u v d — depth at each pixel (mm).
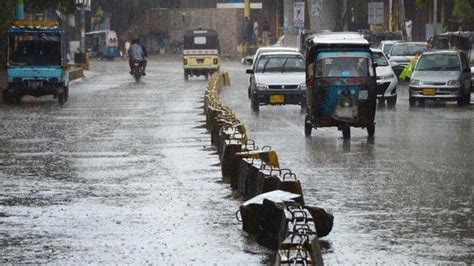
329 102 45375
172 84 98562
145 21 193500
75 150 41438
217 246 22359
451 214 26141
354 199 28578
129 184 31734
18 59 72000
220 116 44344
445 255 21328
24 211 26859
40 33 71812
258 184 26891
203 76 115875
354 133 48938
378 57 69375
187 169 35344
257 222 22828
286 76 63469
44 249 22094
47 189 30781
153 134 48094
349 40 47000
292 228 19781
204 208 27188
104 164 36781
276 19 190000
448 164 36469
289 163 36938
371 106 45406
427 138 46000
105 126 52594
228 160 32750
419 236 23297
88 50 169000
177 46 192500
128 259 21109
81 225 24828
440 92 67625
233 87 92000
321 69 45625
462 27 125438
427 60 70000
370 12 120312
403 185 31266
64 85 71688
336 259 20984
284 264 17250
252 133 48781
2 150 41562
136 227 24547
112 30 182750
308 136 47188
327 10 141500
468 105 69312
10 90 71062
